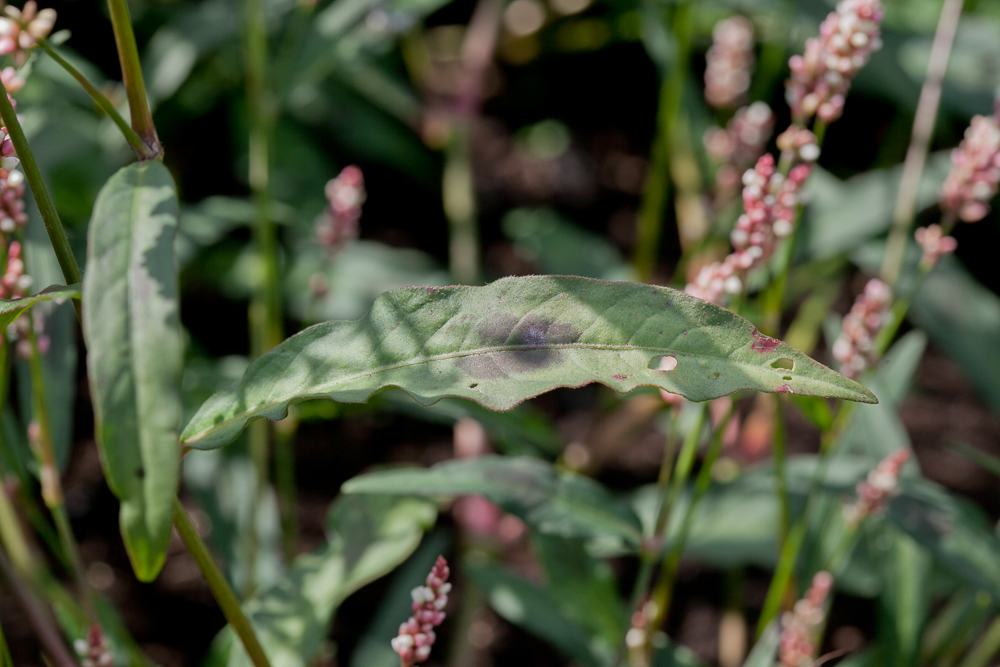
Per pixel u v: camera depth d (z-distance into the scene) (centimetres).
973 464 78
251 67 57
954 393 85
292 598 49
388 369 40
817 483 49
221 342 81
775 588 49
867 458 53
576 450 71
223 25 69
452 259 88
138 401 37
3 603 62
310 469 76
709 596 69
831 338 54
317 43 60
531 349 40
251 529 56
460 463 48
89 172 71
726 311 39
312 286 56
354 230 55
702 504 54
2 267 43
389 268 79
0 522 49
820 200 70
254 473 56
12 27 39
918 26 87
